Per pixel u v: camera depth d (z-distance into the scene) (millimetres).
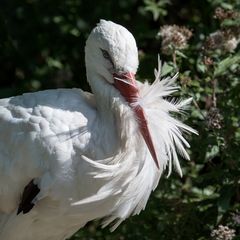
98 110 5465
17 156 5430
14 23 8258
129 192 5496
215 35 6289
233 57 6211
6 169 5477
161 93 5375
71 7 8047
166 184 6453
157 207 6430
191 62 6480
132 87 5297
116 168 5375
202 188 6332
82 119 5395
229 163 6078
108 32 5332
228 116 6086
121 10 8055
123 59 5293
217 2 6883
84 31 7980
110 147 5387
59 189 5395
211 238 6086
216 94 6340
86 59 5473
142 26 7945
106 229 6648
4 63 8422
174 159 5559
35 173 5414
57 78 8141
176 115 6016
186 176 6520
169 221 6363
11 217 5645
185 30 6391
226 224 6230
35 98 5508
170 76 6117
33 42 8234
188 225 6359
